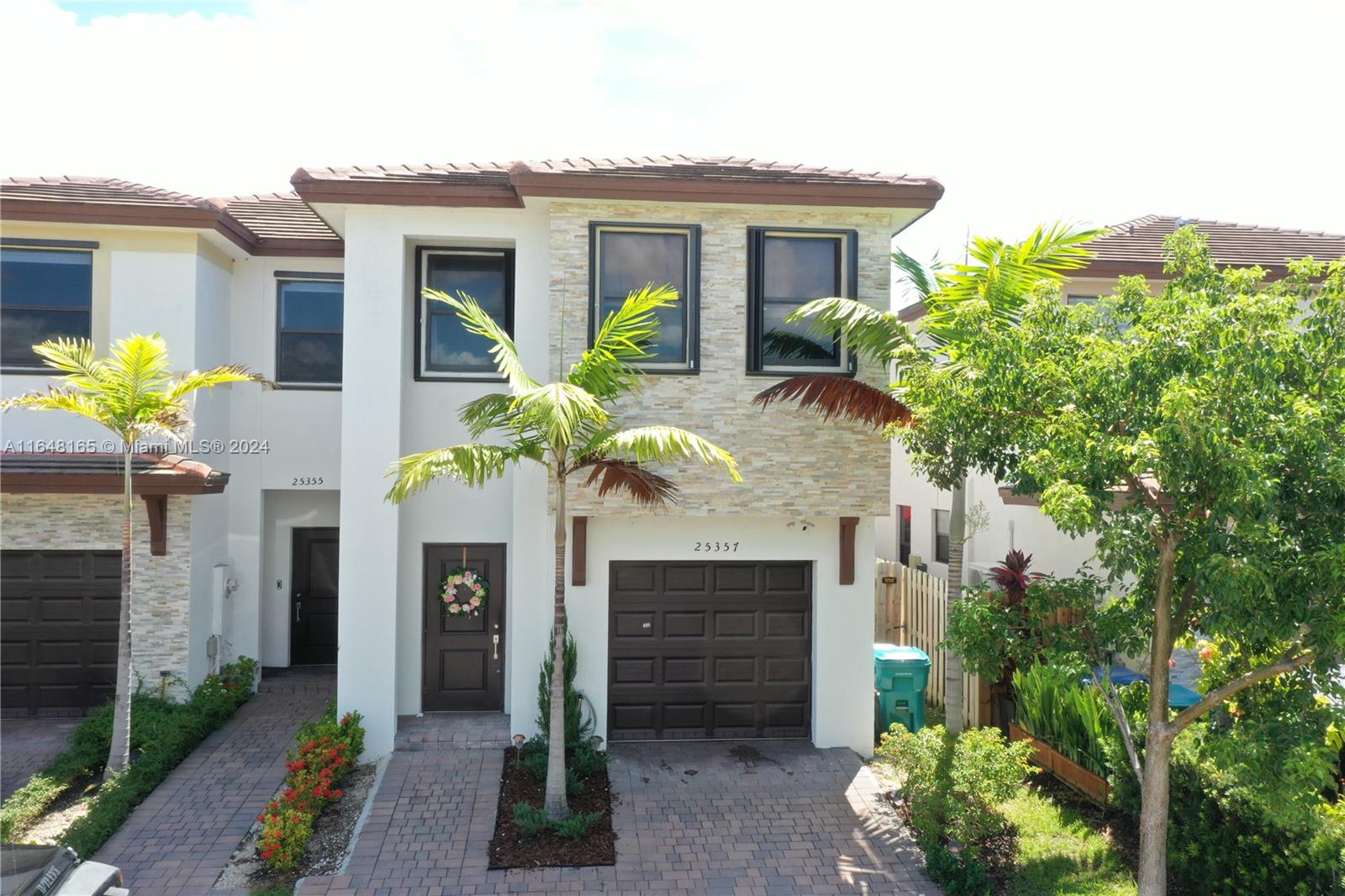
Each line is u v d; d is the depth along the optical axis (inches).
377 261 429.1
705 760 416.8
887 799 378.3
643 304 337.1
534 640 426.3
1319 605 213.6
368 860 318.0
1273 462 219.6
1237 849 274.8
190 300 483.5
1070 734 381.7
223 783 389.4
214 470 508.1
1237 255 602.9
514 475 426.9
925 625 538.0
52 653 472.7
